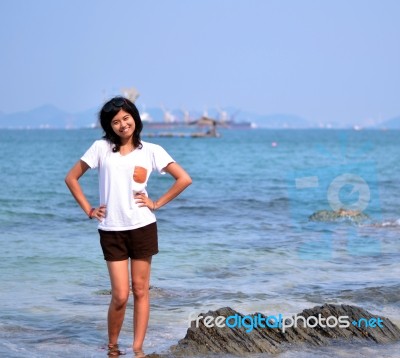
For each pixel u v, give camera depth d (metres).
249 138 144.62
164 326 6.24
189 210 16.88
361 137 156.00
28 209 16.23
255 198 20.20
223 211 16.77
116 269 5.26
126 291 5.30
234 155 59.56
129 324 6.30
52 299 7.39
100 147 5.23
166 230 13.09
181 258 9.94
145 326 5.46
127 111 5.13
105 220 5.21
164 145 91.75
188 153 64.38
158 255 10.12
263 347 5.51
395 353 5.51
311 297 7.46
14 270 8.93
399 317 6.62
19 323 6.32
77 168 5.25
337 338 5.81
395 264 9.72
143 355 5.36
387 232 13.09
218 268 9.30
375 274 8.97
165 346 5.64
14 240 11.45
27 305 7.06
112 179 5.17
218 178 30.14
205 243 11.43
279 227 13.85
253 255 10.32
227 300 7.31
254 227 13.79
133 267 5.32
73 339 5.83
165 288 7.87
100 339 5.85
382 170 32.81
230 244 11.38
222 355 5.36
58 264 9.36
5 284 8.11
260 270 9.22
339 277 8.75
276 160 49.31
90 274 8.78
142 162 5.21
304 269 9.30
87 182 26.45
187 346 5.48
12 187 23.27
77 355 5.38
